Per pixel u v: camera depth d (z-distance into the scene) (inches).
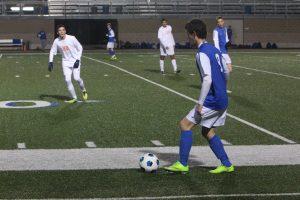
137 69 1550.2
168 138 615.2
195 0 3174.2
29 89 1093.8
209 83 435.8
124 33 3093.0
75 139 609.9
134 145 577.9
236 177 447.8
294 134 642.2
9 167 482.0
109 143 588.1
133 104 885.2
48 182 433.4
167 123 711.7
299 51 2652.6
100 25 3078.2
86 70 1523.1
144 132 650.2
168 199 388.5
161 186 421.7
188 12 3137.3
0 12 3048.7
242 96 984.9
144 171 463.2
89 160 509.0
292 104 887.7
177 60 1942.7
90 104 886.4
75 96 908.6
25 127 684.1
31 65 1726.1
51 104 886.4
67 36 884.0
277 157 521.7
